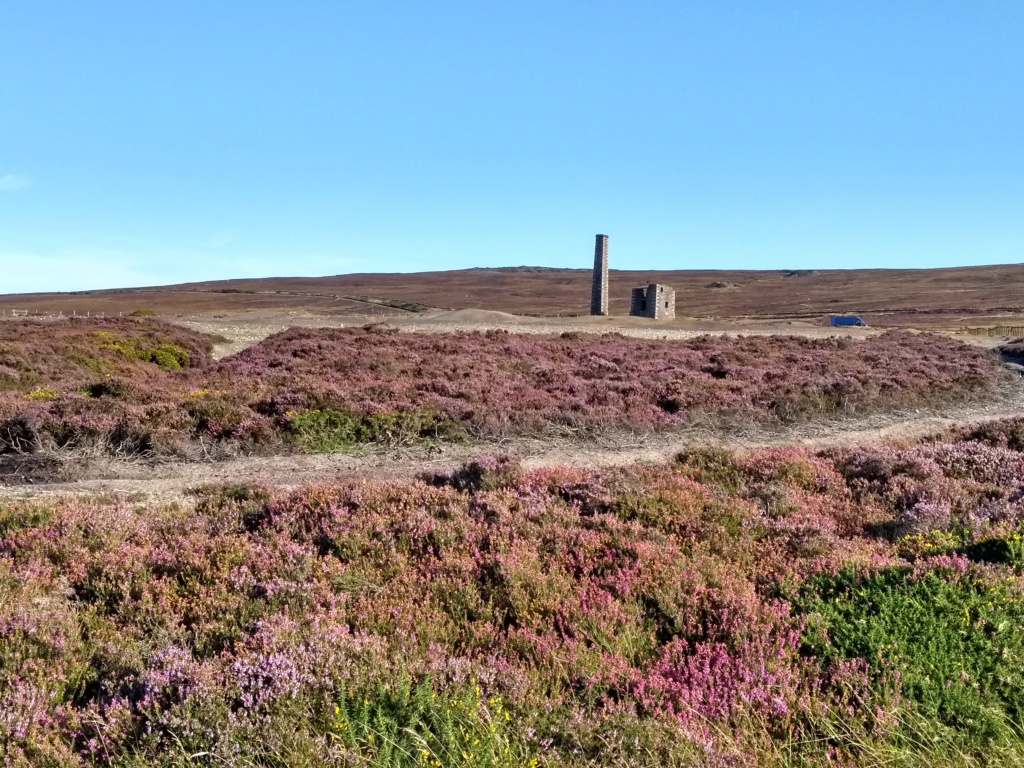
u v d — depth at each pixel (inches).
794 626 235.5
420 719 167.5
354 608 248.4
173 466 510.9
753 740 172.2
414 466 531.8
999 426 625.0
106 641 222.2
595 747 166.9
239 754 152.1
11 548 301.3
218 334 1782.7
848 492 446.6
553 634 231.6
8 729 163.3
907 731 173.2
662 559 298.8
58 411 566.3
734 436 686.5
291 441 575.2
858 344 1710.1
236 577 270.7
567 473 446.9
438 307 6053.2
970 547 305.9
